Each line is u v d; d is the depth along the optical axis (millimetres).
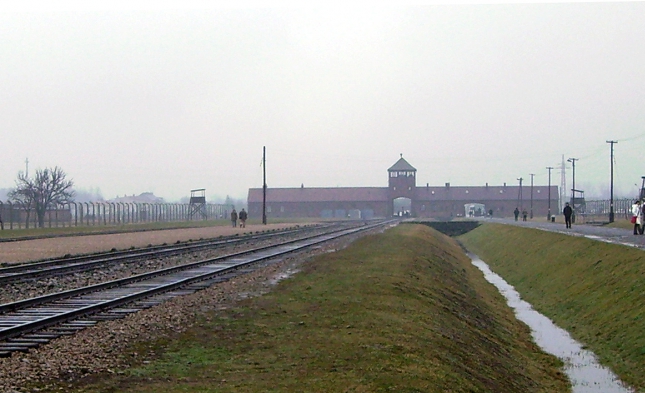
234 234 69875
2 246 48969
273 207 178625
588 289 31797
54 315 17375
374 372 12727
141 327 16562
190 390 11297
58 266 33062
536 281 41312
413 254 41875
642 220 48031
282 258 38688
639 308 24688
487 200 175375
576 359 22812
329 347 14750
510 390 16000
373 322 17781
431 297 25188
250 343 15070
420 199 176250
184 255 41562
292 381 12016
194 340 15258
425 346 15766
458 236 103812
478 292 36750
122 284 25875
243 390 11375
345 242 54812
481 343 20484
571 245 42969
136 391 11156
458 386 13180
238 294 23000
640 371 20141
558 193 178000
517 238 61750
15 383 11242
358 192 179250
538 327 29031
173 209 120125
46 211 95125
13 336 15008
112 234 69000
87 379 11758
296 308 19875
